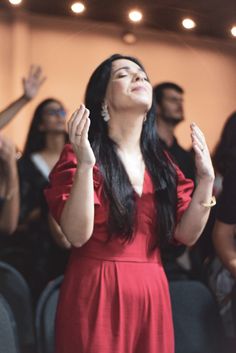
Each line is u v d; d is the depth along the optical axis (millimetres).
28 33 7957
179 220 4492
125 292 4211
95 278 4227
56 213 4223
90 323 4188
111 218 4242
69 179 4258
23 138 7801
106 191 4277
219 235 5293
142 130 4543
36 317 5051
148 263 4328
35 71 7293
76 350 4191
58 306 4328
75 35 8039
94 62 8109
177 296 5301
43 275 6250
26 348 5328
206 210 4395
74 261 4328
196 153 4312
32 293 6227
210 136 8219
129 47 8039
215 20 7707
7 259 6305
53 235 6023
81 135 4027
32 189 6516
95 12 7840
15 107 7191
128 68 4473
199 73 8164
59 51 8055
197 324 5289
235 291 5539
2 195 6262
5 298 5355
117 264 4250
